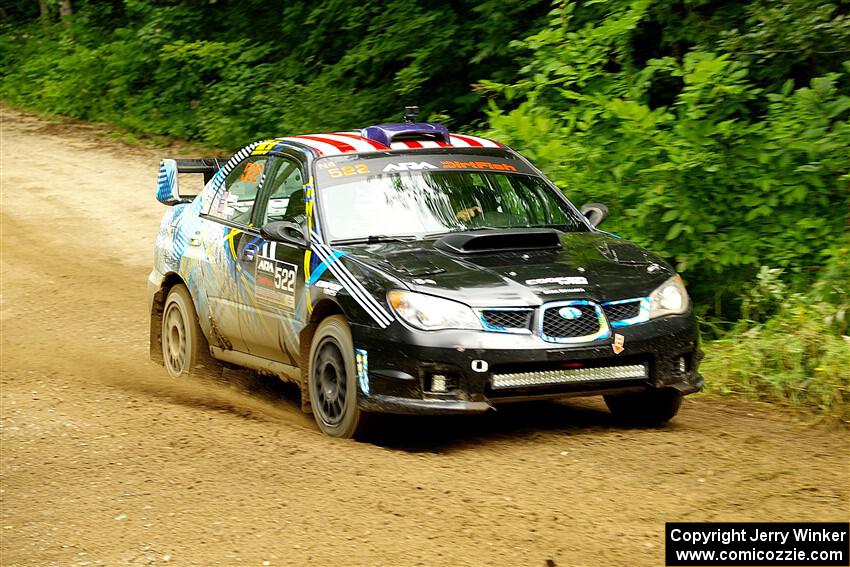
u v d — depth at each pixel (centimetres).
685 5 2345
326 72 3559
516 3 2759
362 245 1261
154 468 1108
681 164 1664
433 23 3083
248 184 1491
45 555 891
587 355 1130
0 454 1196
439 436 1229
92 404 1410
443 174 1376
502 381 1118
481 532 886
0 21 6266
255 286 1380
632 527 891
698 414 1320
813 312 1487
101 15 5272
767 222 1705
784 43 2034
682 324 1195
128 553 882
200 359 1570
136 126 4331
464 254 1222
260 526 923
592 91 2045
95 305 2191
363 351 1162
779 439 1182
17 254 2672
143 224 2991
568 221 1380
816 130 1658
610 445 1156
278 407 1441
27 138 4347
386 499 976
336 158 1374
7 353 1805
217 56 3991
